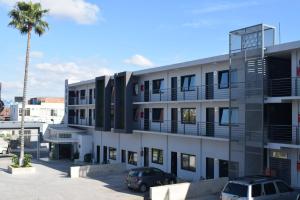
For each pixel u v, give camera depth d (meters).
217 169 29.95
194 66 32.34
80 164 45.06
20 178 34.34
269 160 25.11
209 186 25.59
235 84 26.06
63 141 48.59
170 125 35.16
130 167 40.69
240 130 25.62
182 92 33.88
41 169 40.38
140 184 27.64
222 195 19.14
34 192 27.98
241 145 25.47
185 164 33.50
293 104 24.06
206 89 31.30
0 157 54.09
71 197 26.19
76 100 54.03
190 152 32.75
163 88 36.31
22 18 38.81
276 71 25.27
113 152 44.03
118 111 39.94
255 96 24.61
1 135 80.00
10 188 29.59
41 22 39.91
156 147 36.88
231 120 26.31
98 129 43.75
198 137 30.66
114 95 40.31
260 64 24.44
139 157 39.25
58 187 29.78
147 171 28.25
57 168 41.28
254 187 18.48
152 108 37.78
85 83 49.59
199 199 24.36
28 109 86.56
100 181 32.34
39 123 54.88
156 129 37.06
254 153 24.53
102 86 43.62
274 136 24.97
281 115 25.36
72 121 54.50
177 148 34.22
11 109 93.56
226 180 26.41
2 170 39.59
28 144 71.31
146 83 38.75
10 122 53.78
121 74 39.31
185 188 24.52
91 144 48.31
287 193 19.52
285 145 23.20
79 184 31.02
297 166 23.53
